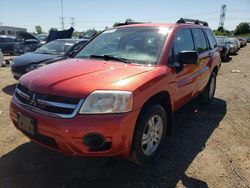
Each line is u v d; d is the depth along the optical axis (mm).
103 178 2910
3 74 8969
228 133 4238
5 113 4773
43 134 2625
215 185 2861
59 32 11945
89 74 2865
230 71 11531
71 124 2459
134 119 2646
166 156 3426
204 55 4922
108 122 2479
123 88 2611
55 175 2938
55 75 2881
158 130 3264
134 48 3660
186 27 4332
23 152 3387
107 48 3912
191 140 3936
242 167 3225
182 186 2824
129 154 2852
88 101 2496
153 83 2920
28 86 2861
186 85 3969
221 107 5645
